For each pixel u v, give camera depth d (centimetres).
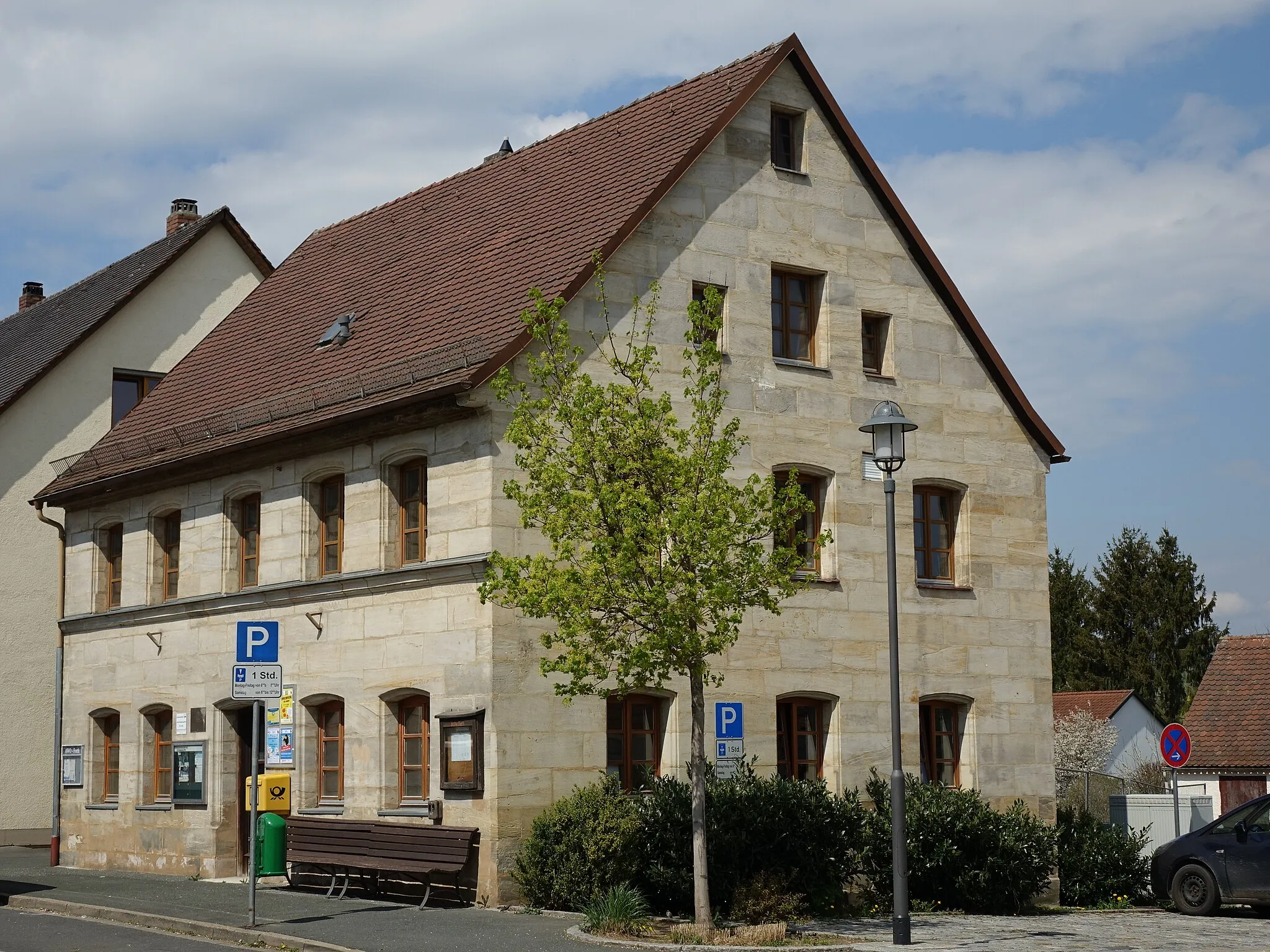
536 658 2227
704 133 2497
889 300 2720
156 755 2923
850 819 2311
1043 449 2888
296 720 2533
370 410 2345
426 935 1828
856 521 2611
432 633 2294
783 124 2667
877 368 2727
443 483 2302
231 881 2631
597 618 1966
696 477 1844
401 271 2867
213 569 2758
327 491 2573
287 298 3206
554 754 2223
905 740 2614
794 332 2622
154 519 2944
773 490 1892
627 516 1794
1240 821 2411
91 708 3061
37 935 1897
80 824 3062
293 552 2572
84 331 3666
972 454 2784
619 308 2366
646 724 2364
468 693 2220
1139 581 7662
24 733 3503
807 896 2228
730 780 2178
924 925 2133
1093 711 6569
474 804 2189
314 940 1783
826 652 2539
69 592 3167
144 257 4028
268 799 2078
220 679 2725
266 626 1959
